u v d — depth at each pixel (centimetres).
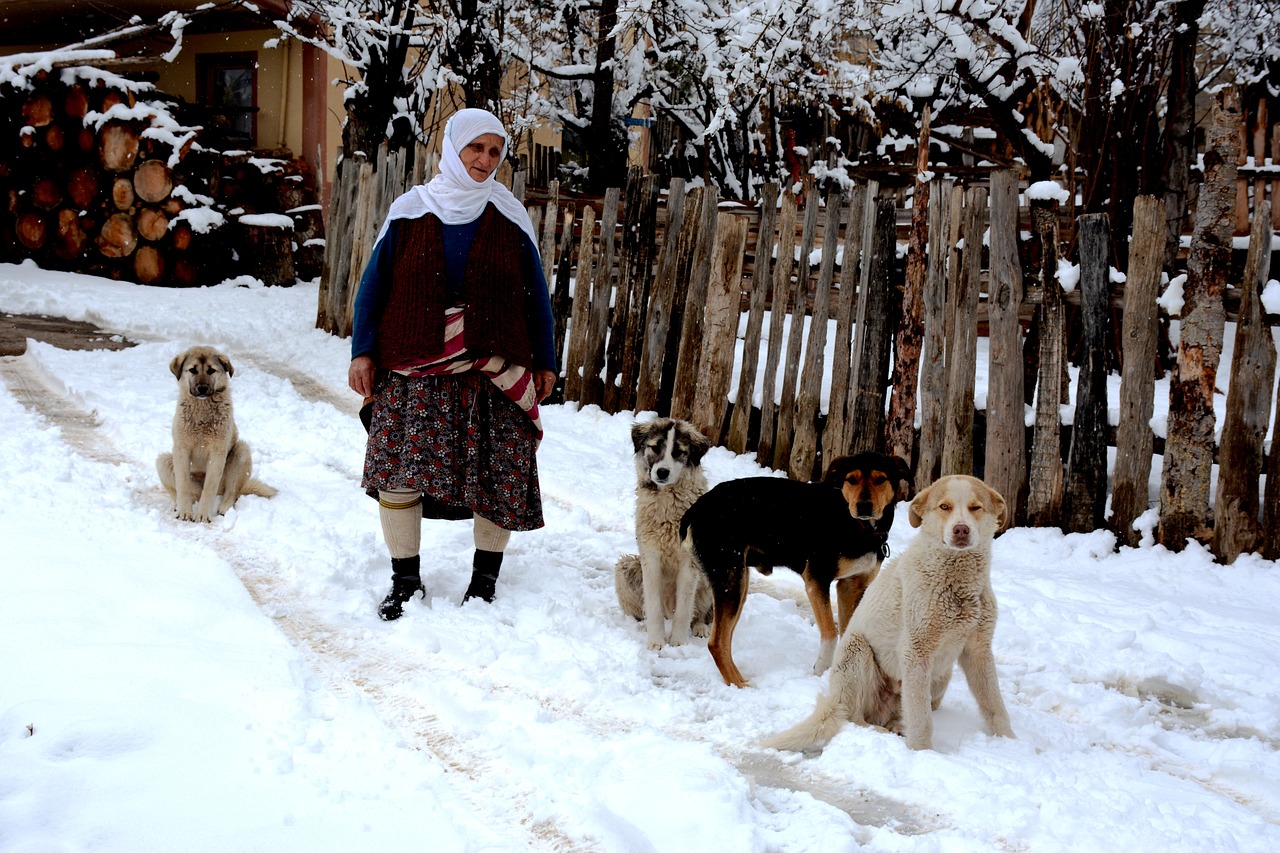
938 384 651
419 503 450
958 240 641
